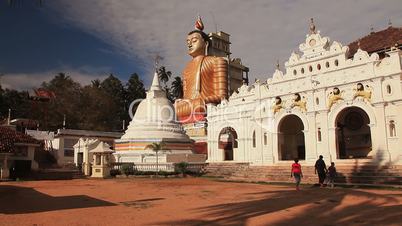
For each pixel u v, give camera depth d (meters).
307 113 34.34
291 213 13.89
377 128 29.42
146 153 45.59
